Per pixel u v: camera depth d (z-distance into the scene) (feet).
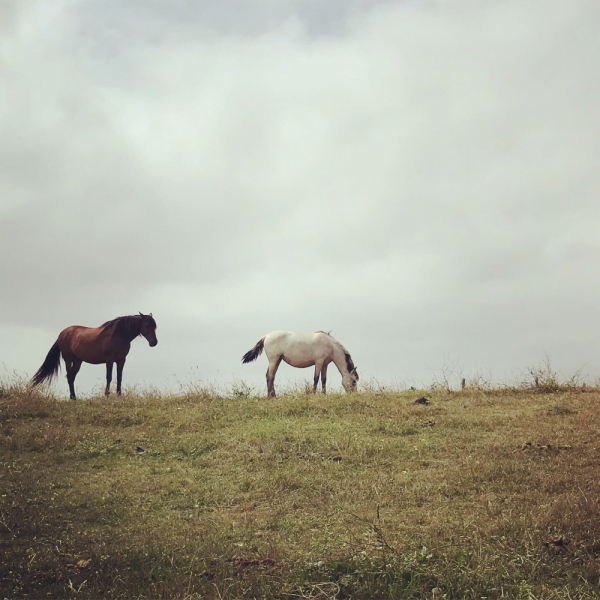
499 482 30.89
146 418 43.88
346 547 24.43
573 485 29.86
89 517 28.55
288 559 23.57
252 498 31.01
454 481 31.22
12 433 40.42
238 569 22.79
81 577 22.26
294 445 36.94
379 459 34.91
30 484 32.22
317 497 30.60
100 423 43.14
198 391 50.39
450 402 46.24
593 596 20.27
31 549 24.12
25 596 20.89
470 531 25.45
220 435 39.68
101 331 55.31
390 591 20.85
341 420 41.73
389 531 25.96
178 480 33.17
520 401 46.50
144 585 21.70
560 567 22.27
